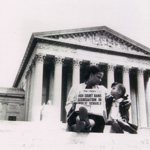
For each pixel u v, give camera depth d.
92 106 6.42
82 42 68.69
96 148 6.02
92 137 6.13
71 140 6.11
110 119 6.61
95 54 69.06
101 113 6.36
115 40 73.00
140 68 73.44
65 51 66.00
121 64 71.25
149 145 6.28
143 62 74.50
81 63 66.88
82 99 6.46
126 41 73.44
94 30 69.88
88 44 68.56
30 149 5.90
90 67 6.79
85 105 6.42
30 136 6.21
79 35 69.06
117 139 6.25
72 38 68.00
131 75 78.56
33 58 66.81
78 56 66.75
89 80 6.68
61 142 6.04
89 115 6.34
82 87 6.64
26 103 72.69
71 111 6.47
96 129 6.37
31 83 67.44
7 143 6.00
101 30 71.38
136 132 6.72
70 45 66.75
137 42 74.19
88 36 70.06
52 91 66.88
